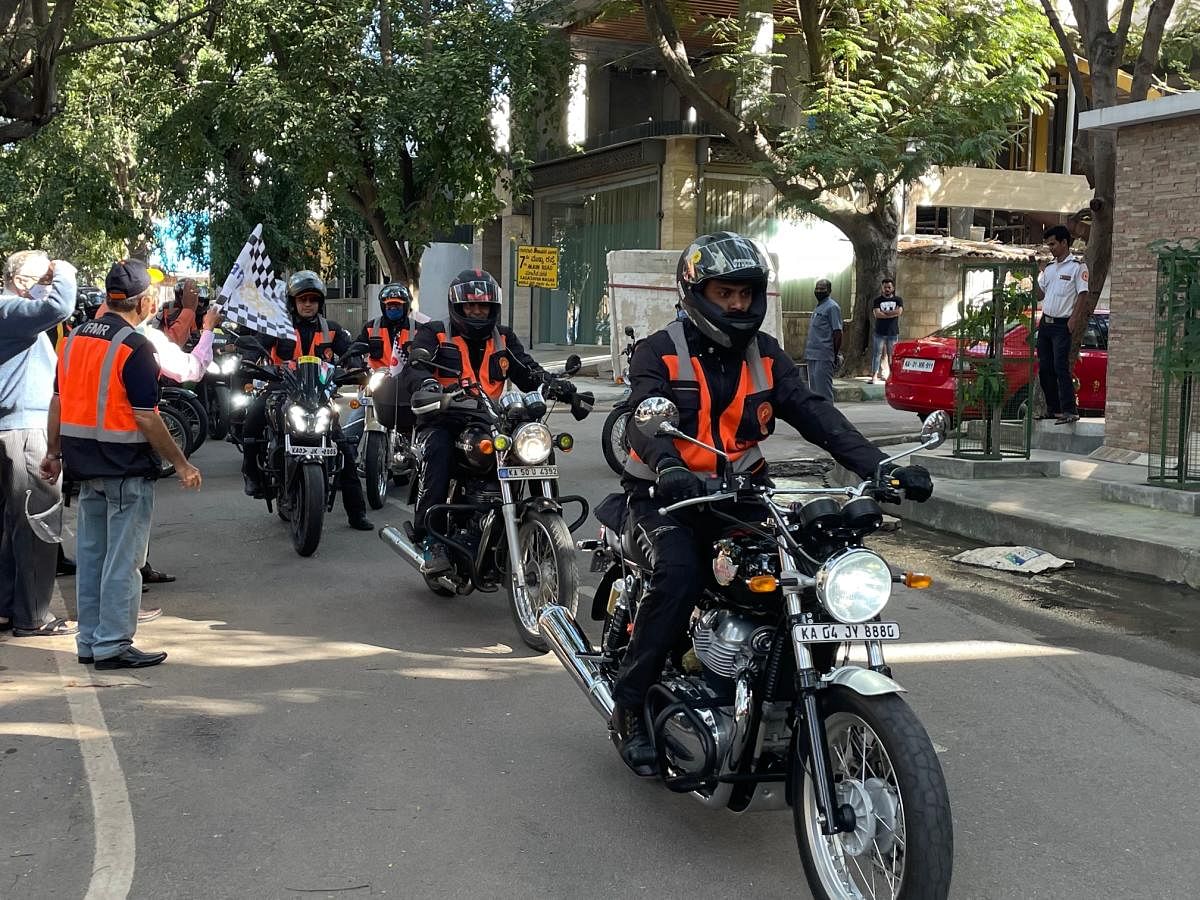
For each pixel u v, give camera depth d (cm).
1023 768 441
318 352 885
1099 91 1279
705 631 360
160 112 2038
